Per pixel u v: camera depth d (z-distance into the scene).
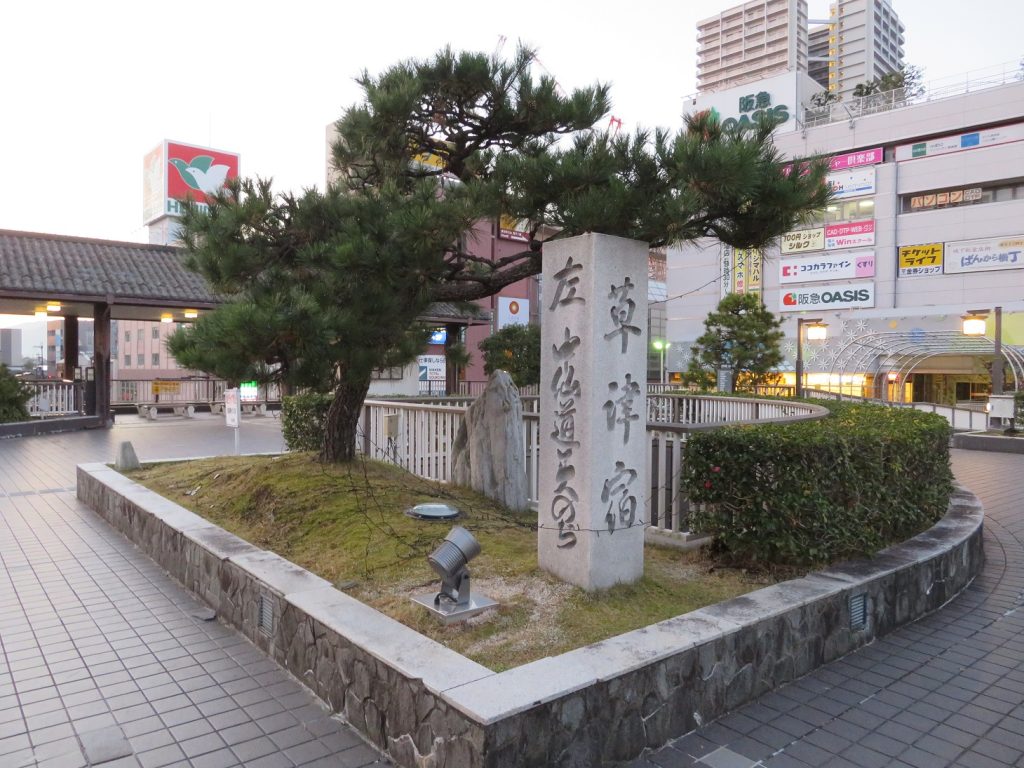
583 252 4.28
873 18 97.62
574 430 4.33
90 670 4.14
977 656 4.37
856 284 39.97
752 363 24.91
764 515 4.69
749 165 4.09
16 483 10.48
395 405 8.78
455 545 3.92
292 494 6.46
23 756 3.21
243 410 22.77
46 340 64.75
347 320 5.34
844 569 4.75
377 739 3.30
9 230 18.30
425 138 6.38
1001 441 15.90
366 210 5.46
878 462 5.24
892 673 4.12
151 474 8.81
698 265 47.16
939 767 3.15
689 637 3.51
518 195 5.00
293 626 4.06
